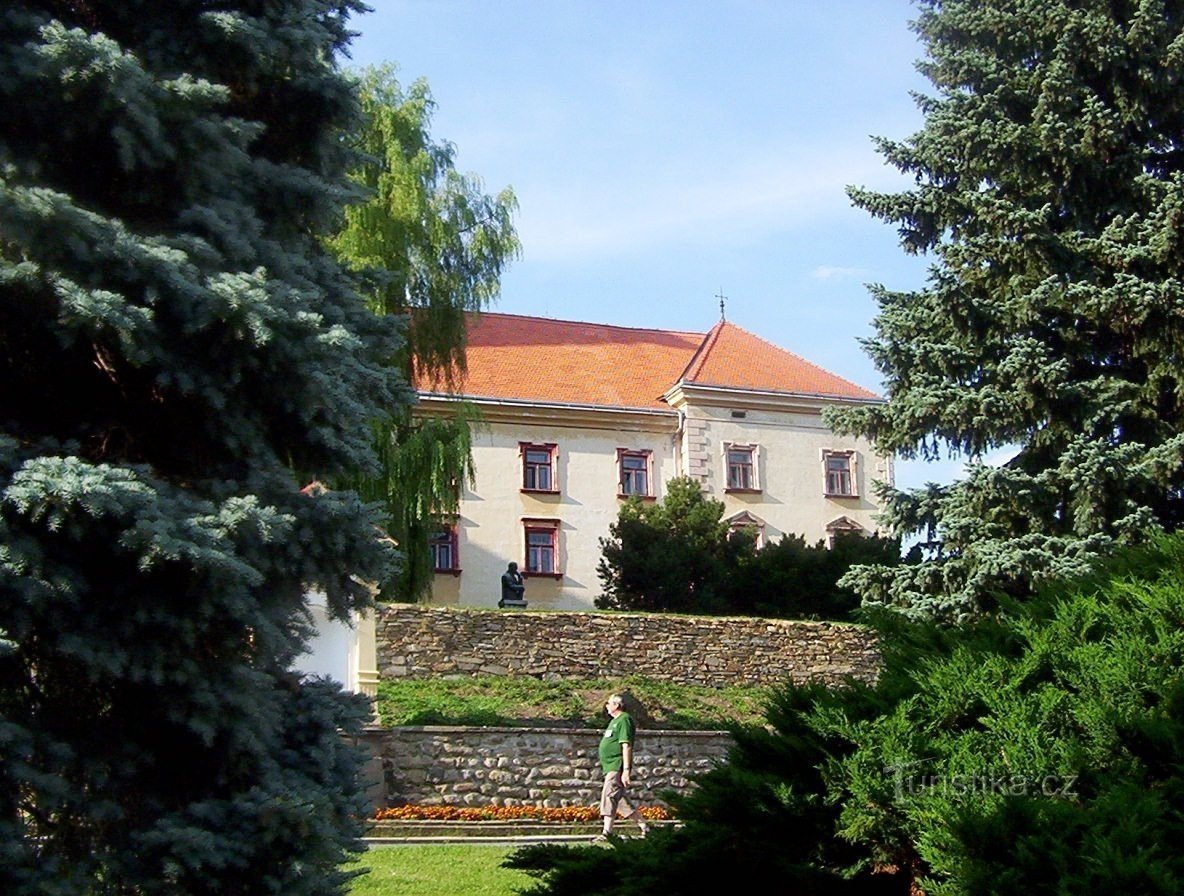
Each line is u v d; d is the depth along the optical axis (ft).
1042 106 73.87
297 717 25.00
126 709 22.91
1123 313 69.56
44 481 20.30
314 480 26.94
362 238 95.30
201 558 20.93
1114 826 18.49
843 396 153.58
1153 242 70.23
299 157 28.63
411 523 96.53
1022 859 18.39
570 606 141.69
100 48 22.53
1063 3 75.87
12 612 20.75
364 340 27.68
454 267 100.37
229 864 21.45
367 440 27.02
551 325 163.63
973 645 24.45
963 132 74.59
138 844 21.70
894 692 24.16
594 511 145.18
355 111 28.32
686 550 115.55
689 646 93.50
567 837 54.19
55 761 21.39
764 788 23.70
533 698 83.05
